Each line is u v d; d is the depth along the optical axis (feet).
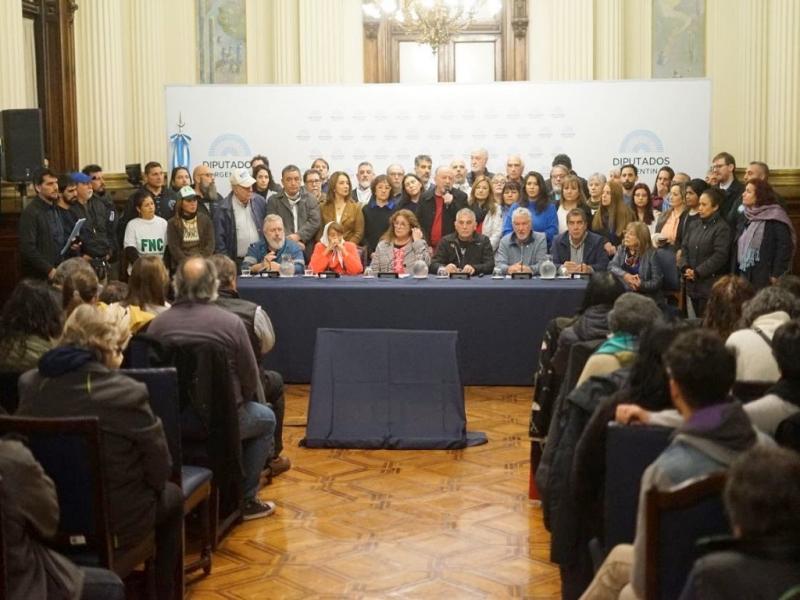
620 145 37.68
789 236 26.78
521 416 23.63
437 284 25.89
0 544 9.52
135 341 15.24
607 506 10.58
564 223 30.60
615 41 43.37
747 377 13.34
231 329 16.25
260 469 17.38
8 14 32.22
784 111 39.14
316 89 37.88
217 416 15.49
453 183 33.35
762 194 26.89
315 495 18.69
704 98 37.42
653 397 11.09
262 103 37.99
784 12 38.91
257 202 31.86
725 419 9.32
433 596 14.43
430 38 38.40
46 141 37.55
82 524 11.49
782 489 6.88
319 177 32.89
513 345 25.63
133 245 31.01
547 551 15.99
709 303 15.55
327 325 25.80
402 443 21.36
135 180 36.78
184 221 29.63
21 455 10.10
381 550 16.10
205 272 16.39
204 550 15.16
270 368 26.04
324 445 21.49
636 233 25.63
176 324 16.16
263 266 27.68
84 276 16.92
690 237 27.76
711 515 9.00
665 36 43.91
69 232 29.55
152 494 12.43
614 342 13.52
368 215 31.68
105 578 11.24
